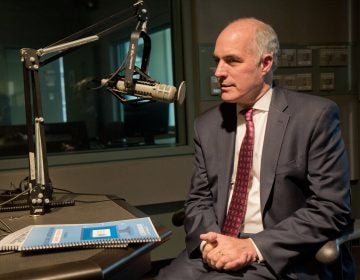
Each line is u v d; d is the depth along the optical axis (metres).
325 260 1.33
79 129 2.72
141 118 2.84
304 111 1.53
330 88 3.00
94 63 2.70
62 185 2.51
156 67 2.85
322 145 1.48
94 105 2.74
